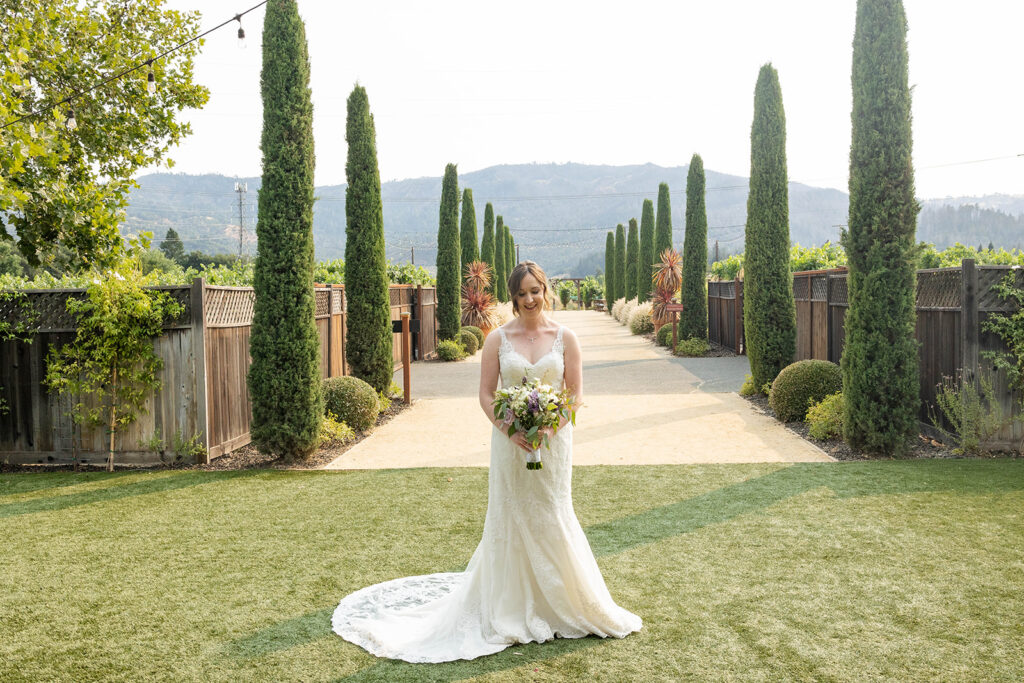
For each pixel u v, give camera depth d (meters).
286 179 7.93
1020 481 6.45
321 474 7.57
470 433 9.96
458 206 22.64
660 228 27.75
